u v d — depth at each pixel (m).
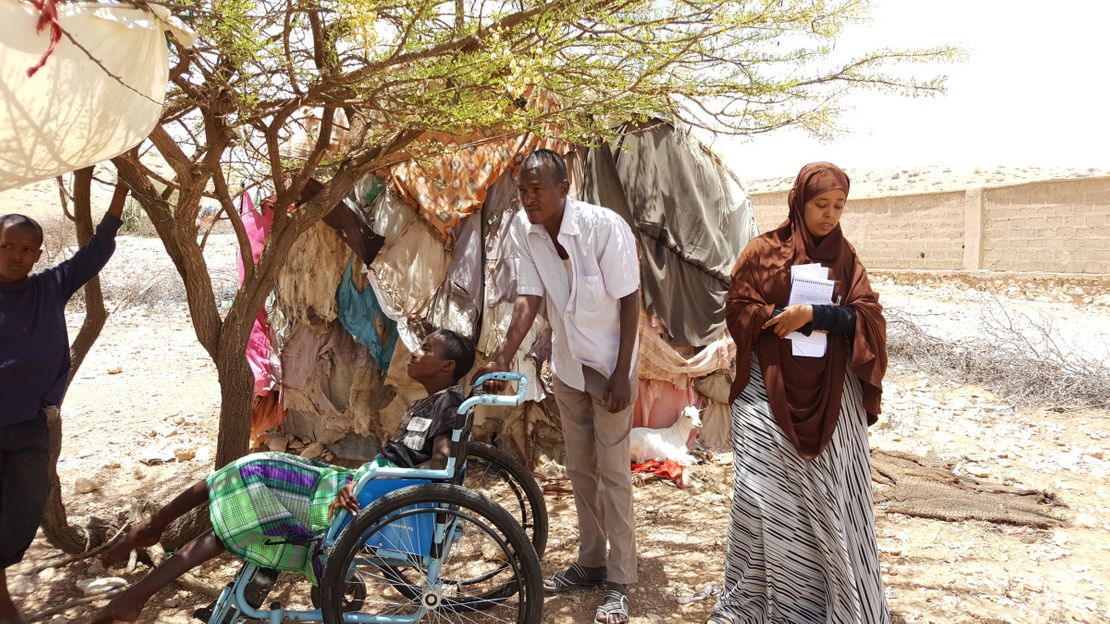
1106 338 10.31
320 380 5.06
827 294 2.86
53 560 3.68
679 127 5.27
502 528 2.74
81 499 4.49
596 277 3.01
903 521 4.30
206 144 3.12
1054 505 4.52
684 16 2.95
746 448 2.99
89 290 3.47
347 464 5.07
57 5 1.90
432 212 4.75
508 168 4.91
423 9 2.51
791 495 2.89
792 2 2.97
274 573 2.81
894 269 18.20
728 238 5.41
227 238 17.73
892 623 3.18
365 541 2.67
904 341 8.76
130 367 7.77
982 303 14.59
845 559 2.76
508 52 2.48
